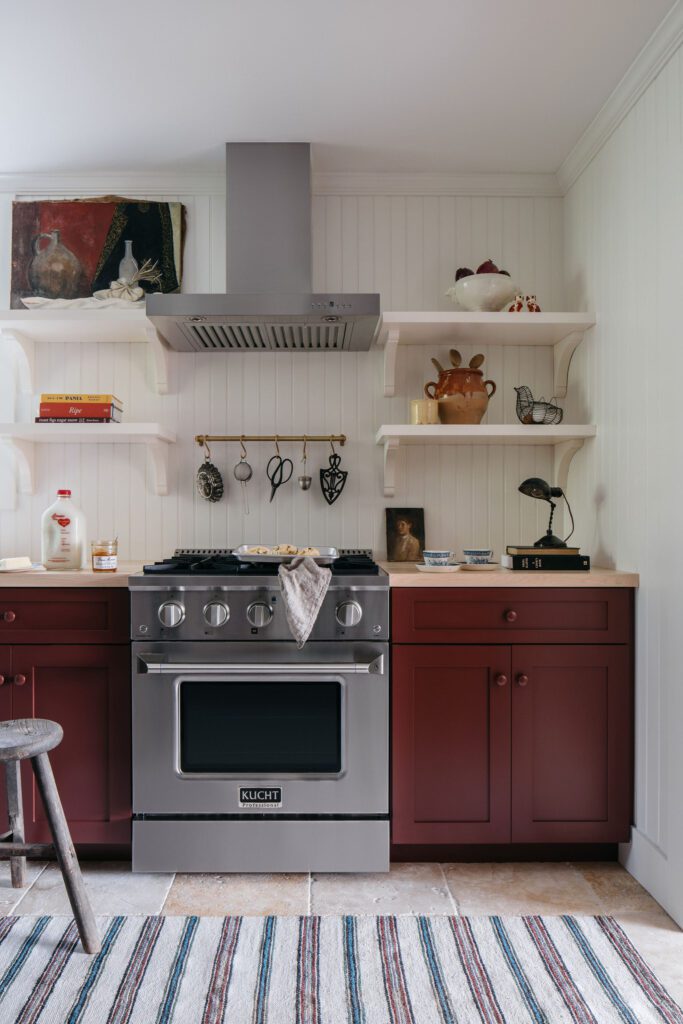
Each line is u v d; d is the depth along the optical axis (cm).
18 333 257
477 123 234
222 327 238
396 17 184
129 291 266
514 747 208
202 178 267
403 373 271
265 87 213
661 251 194
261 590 203
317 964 163
